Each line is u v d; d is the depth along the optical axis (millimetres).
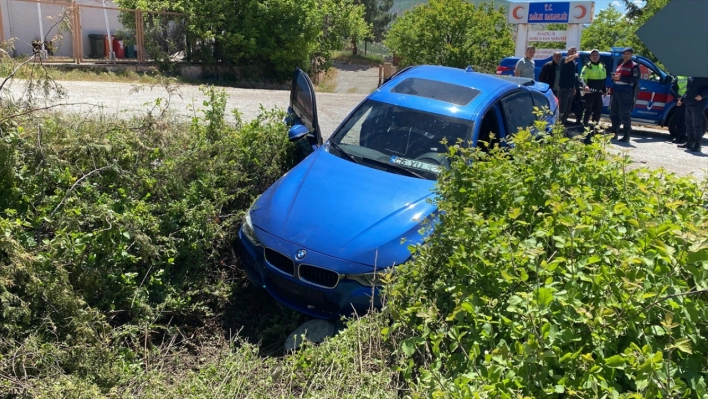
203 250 4746
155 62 21656
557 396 2436
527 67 12438
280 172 6148
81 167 4680
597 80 12305
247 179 5676
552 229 3029
